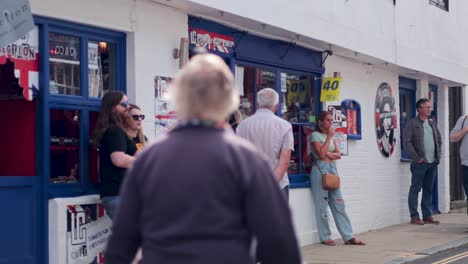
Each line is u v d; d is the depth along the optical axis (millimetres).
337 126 12430
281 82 11352
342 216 11555
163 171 3123
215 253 3045
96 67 8047
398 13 14094
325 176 11305
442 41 16062
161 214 3100
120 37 8336
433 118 16766
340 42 11773
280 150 8070
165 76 8766
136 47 8367
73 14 7621
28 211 7301
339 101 12680
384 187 14133
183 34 9039
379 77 14117
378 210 13852
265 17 9844
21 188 7254
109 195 7301
